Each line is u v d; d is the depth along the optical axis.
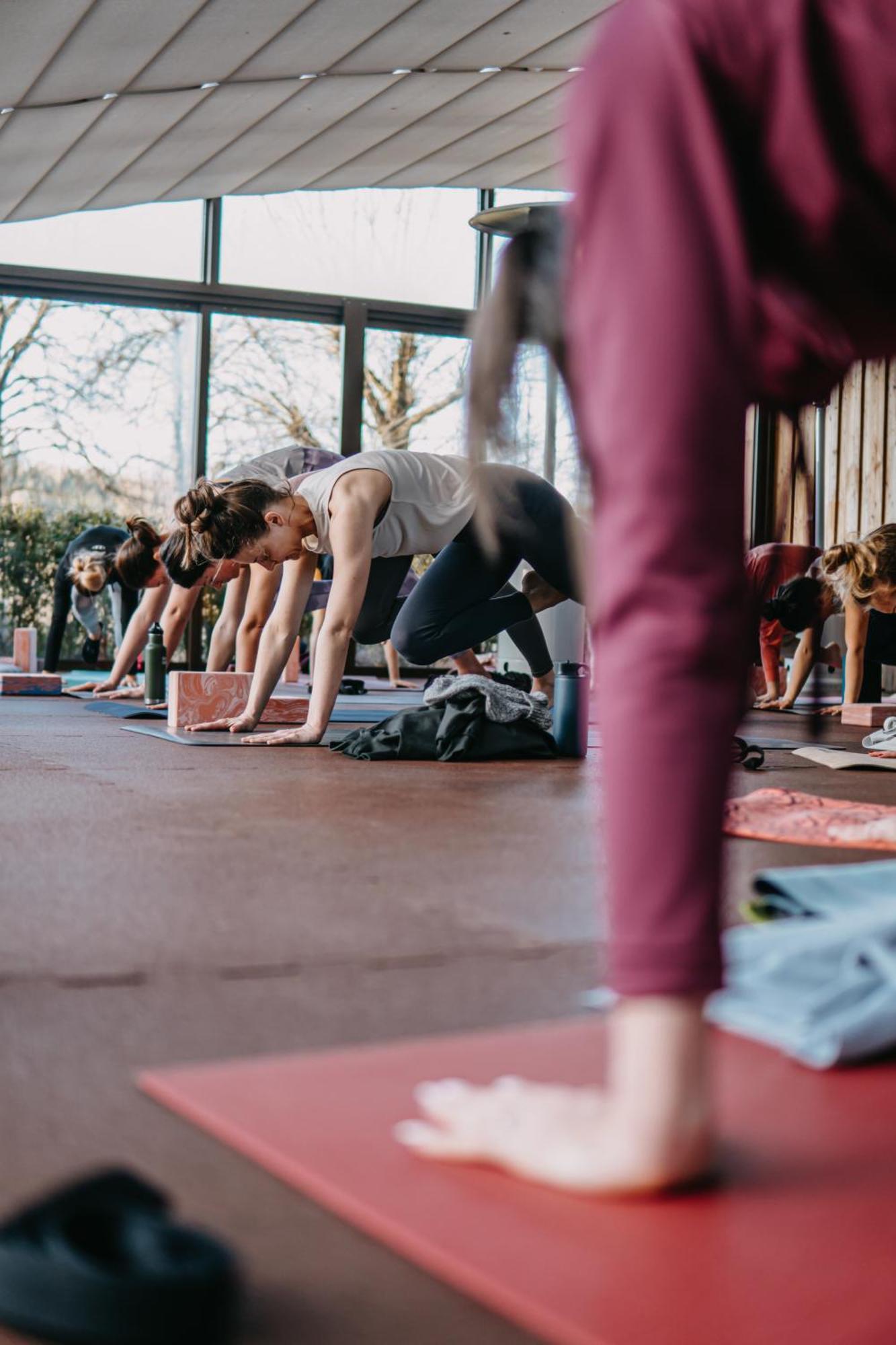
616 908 0.82
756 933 1.42
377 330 11.58
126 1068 1.18
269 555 4.34
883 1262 0.83
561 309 0.88
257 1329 0.77
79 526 11.03
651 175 0.76
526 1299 0.78
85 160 8.15
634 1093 0.90
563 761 4.14
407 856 2.31
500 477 0.93
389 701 7.53
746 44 0.76
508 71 7.23
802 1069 1.21
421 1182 0.94
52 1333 0.75
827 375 0.85
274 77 6.93
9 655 10.88
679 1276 0.81
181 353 11.22
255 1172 0.97
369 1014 1.36
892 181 0.76
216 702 5.20
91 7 5.34
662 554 0.78
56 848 2.30
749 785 3.62
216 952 1.60
